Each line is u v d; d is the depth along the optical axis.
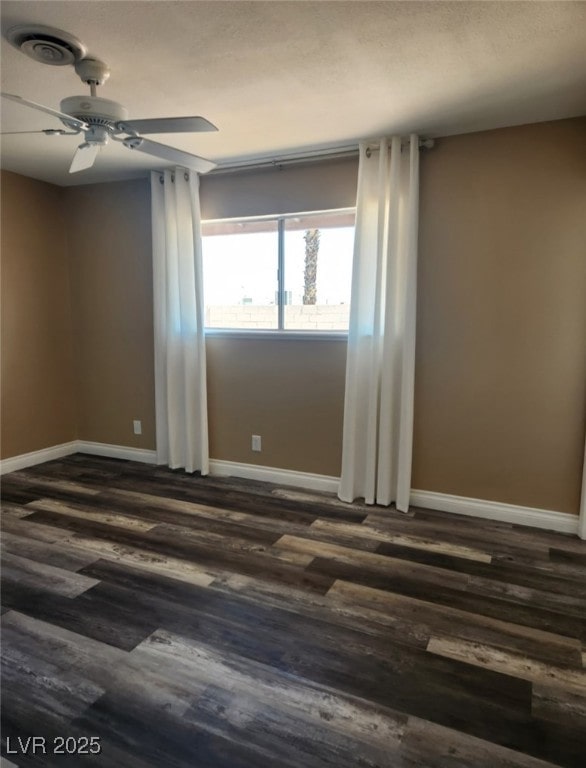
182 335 4.05
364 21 1.86
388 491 3.41
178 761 1.47
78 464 4.39
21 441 4.25
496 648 1.98
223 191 3.83
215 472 4.16
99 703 1.69
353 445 3.46
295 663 1.89
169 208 3.89
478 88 2.43
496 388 3.14
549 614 2.21
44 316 4.38
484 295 3.10
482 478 3.23
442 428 3.30
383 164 3.14
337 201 3.47
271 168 3.62
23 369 4.23
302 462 3.82
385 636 2.05
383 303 3.30
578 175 2.81
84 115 2.02
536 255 2.95
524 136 2.90
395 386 3.34
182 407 4.18
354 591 2.38
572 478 3.01
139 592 2.37
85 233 4.41
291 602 2.29
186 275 3.94
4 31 1.92
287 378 3.79
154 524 3.14
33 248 4.24
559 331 2.95
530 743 1.55
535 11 1.79
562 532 3.04
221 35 1.95
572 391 2.96
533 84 2.38
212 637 2.04
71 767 1.46
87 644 1.99
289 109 2.70
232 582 2.46
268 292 3.86
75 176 4.09
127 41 1.99
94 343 4.55
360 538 2.95
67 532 3.01
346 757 1.49
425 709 1.67
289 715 1.64
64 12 1.78
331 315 3.68
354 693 1.74
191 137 3.13
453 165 3.09
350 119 2.84
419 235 3.21
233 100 2.58
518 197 2.96
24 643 1.99
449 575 2.54
